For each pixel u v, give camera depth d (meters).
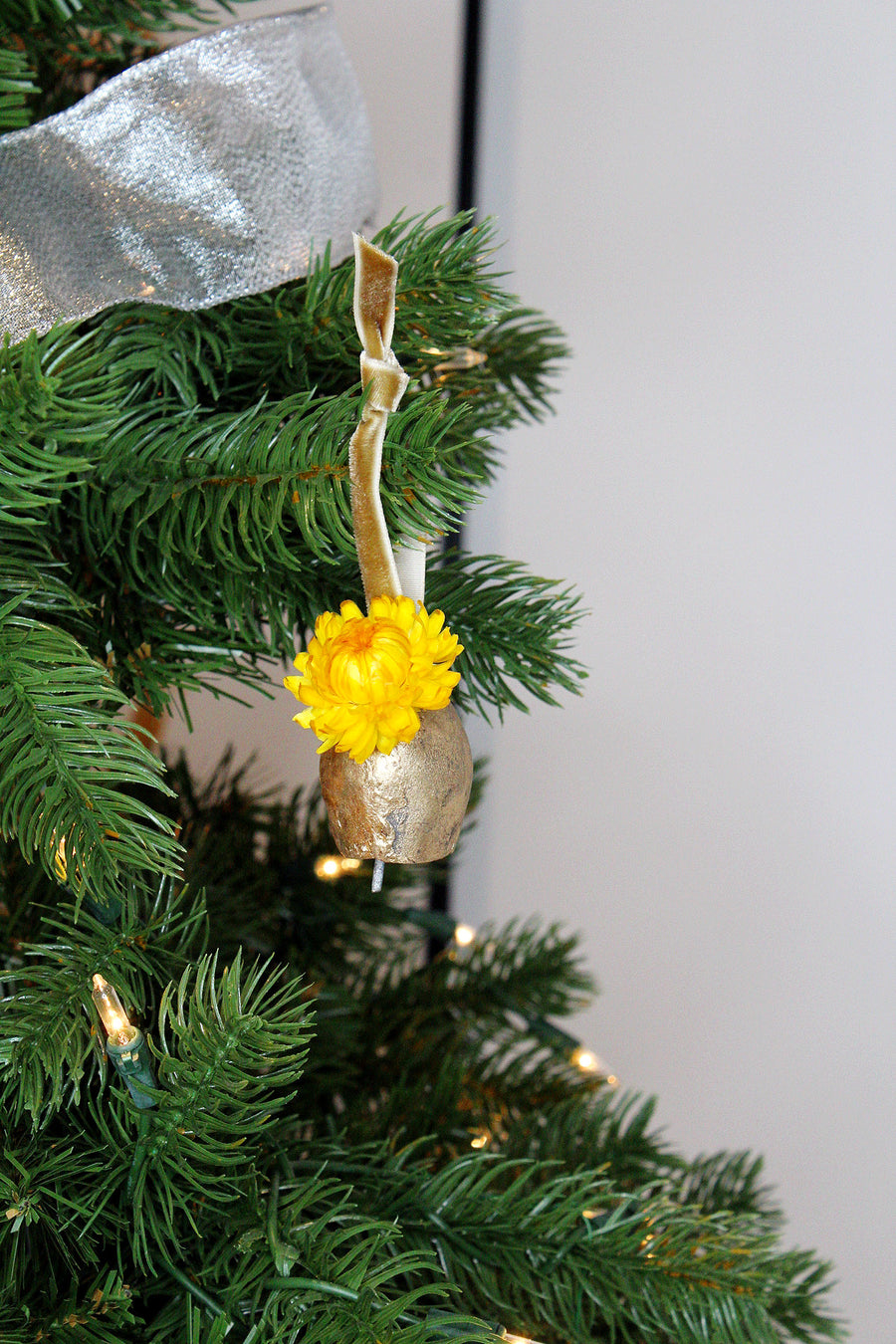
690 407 1.37
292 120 0.63
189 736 1.45
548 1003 0.92
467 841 1.47
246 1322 0.65
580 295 1.40
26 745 0.60
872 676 1.32
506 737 1.45
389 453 0.61
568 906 1.44
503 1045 0.90
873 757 1.33
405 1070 0.82
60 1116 0.67
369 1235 0.68
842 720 1.34
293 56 0.63
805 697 1.35
